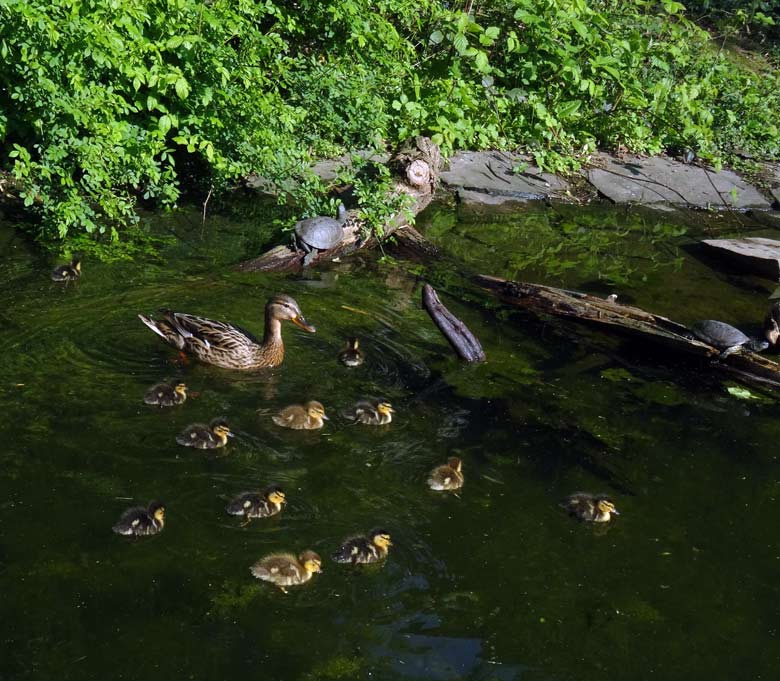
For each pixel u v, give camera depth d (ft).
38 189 18.80
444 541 13.07
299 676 11.50
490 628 12.14
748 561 13.26
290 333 16.85
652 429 15.46
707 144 27.32
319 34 24.31
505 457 14.48
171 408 14.67
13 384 14.80
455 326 16.72
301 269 19.12
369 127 22.89
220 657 11.59
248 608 12.06
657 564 13.09
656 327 17.67
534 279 19.97
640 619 12.42
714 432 15.53
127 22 18.89
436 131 23.36
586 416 15.56
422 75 25.91
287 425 14.51
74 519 12.82
